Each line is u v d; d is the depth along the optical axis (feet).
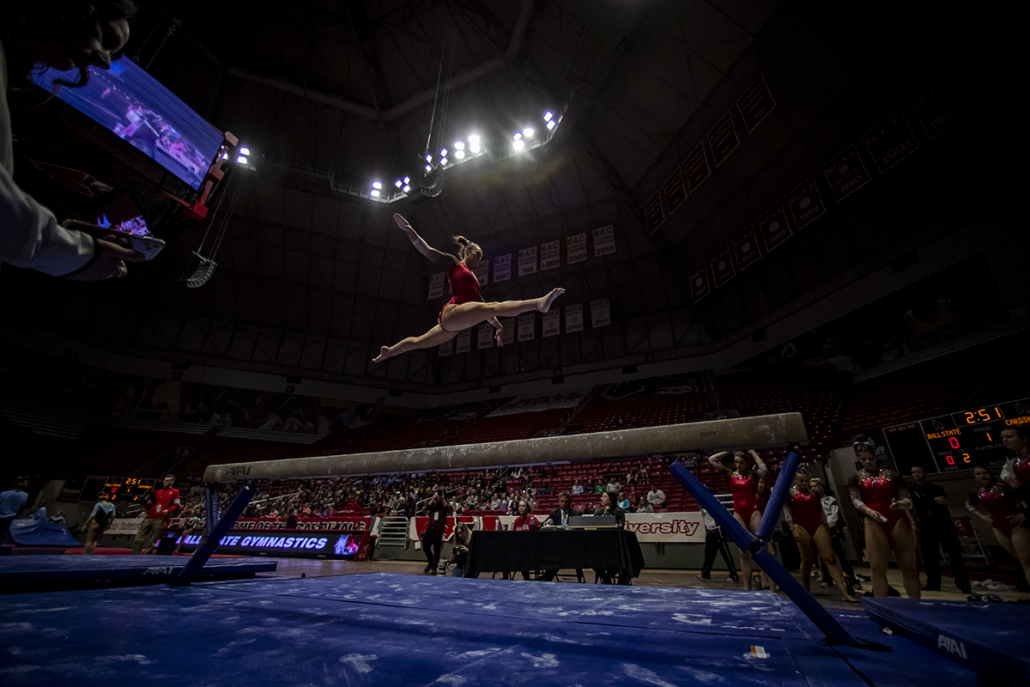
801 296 66.49
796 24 48.42
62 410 76.79
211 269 52.31
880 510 15.42
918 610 7.71
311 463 12.61
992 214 46.39
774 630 7.57
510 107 73.61
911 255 53.01
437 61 71.10
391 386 103.45
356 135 80.84
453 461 10.96
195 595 10.44
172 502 29.84
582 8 56.13
